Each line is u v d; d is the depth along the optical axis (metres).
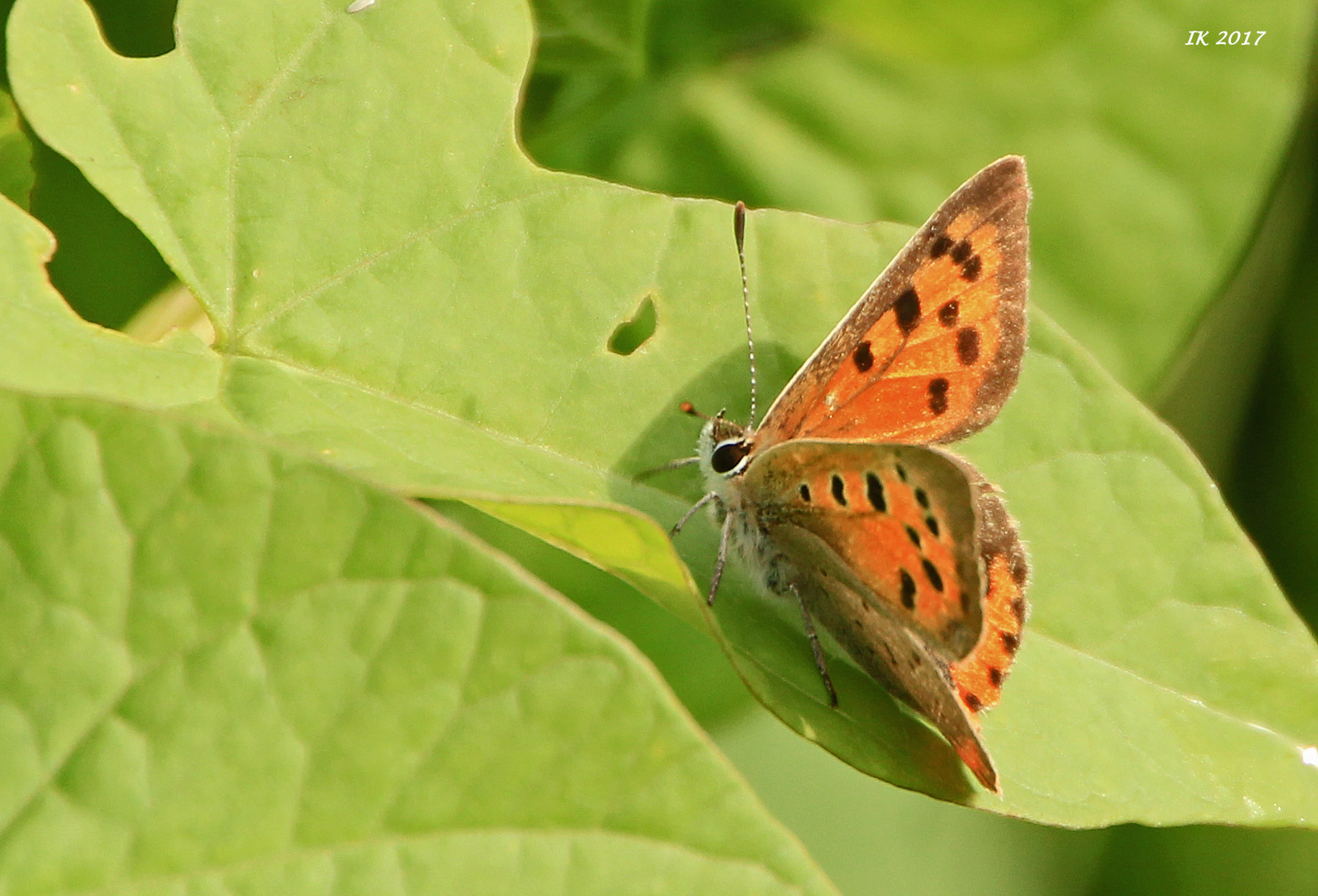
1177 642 0.63
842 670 0.63
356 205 0.63
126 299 0.64
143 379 0.62
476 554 0.61
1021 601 0.62
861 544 0.63
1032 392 0.63
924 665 0.62
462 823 0.61
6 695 0.61
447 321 0.63
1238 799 0.62
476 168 0.63
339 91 0.63
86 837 0.61
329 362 0.62
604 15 0.65
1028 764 0.62
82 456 0.61
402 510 0.61
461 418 0.63
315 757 0.61
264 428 0.62
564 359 0.63
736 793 0.61
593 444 0.63
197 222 0.62
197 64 0.63
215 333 0.62
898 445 0.62
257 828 0.61
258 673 0.61
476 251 0.63
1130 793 0.62
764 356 0.63
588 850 0.61
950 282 0.63
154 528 0.61
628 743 0.61
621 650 0.61
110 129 0.62
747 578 0.63
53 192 0.64
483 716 0.61
